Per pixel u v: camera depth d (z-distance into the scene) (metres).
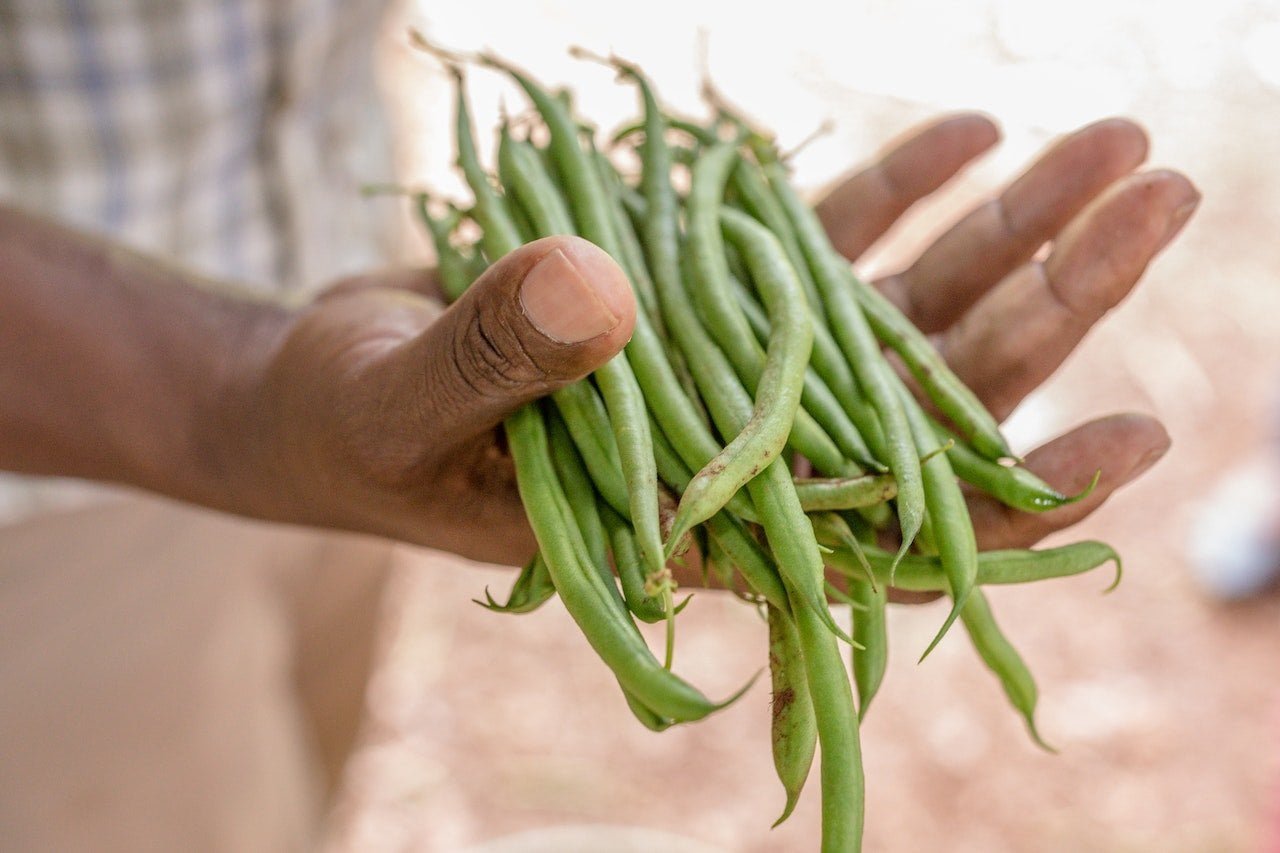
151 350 0.56
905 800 1.13
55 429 0.58
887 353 0.54
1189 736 1.19
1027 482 0.47
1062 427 1.47
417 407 0.46
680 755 1.18
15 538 0.74
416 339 0.45
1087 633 1.28
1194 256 1.75
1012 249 0.56
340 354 0.50
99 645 0.80
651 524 0.43
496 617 1.31
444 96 1.74
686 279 0.50
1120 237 0.51
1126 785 1.14
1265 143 1.89
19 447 0.59
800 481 0.46
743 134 0.56
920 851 1.10
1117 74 1.96
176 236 0.78
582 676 1.25
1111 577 1.34
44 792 0.81
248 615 0.92
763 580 0.44
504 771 1.16
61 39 0.66
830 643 0.43
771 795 1.14
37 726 0.79
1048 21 2.05
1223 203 1.82
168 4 0.67
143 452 0.57
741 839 1.10
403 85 1.74
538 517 0.45
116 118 0.70
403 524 0.51
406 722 1.21
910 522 0.44
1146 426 0.49
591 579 0.44
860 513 0.47
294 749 1.03
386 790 1.15
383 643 1.21
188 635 0.86
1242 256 1.75
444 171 1.62
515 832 1.11
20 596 0.76
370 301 0.52
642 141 0.57
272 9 0.73
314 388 0.50
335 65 0.83
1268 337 1.62
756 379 0.47
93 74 0.67
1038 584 1.34
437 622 1.31
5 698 0.77
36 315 0.56
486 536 0.50
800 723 0.44
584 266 0.42
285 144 0.81
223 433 0.55
